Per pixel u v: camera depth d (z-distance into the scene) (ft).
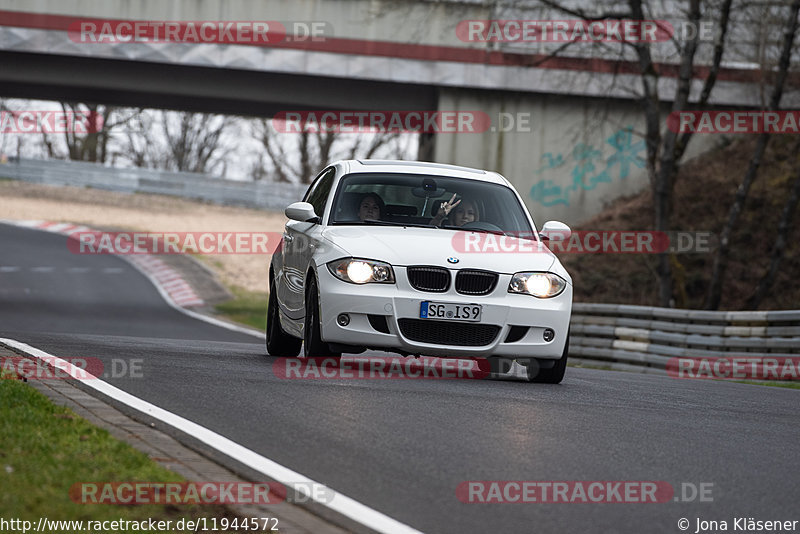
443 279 108.37
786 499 61.11
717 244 365.40
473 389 100.83
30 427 65.87
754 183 387.55
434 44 375.66
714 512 57.21
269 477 60.54
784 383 161.89
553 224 122.11
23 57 368.27
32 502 49.67
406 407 85.46
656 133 313.94
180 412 79.00
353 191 120.06
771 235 366.63
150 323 314.14
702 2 317.63
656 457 70.59
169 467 61.36
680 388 121.49
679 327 194.39
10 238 500.33
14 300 350.84
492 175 127.54
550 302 110.93
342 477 61.41
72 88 389.80
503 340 109.19
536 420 82.84
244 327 318.86
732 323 182.50
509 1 346.74
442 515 54.29
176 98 398.01
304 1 370.32
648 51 315.37
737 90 376.07
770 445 78.64
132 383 91.56
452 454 67.97
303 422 76.95
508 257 112.06
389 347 108.06
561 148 392.27
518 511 55.52
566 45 320.70
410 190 120.57
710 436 80.84
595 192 398.21
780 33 325.42
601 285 360.48
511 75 379.14
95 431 67.46
